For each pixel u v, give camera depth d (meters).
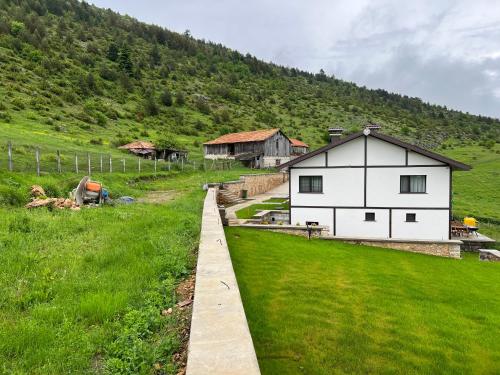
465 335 6.67
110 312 5.26
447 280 11.49
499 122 189.50
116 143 53.78
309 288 8.45
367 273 10.61
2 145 28.09
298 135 100.06
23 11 142.88
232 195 32.44
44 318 5.04
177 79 132.50
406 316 7.27
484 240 22.73
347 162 22.39
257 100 138.00
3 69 78.56
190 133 80.81
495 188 55.94
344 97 185.50
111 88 97.25
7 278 6.46
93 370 4.00
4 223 10.29
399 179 21.78
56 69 92.88
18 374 3.76
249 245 13.08
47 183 18.09
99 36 152.25
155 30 186.88
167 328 5.04
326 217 22.86
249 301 7.37
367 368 5.18
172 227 11.52
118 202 17.88
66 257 7.91
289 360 5.21
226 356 3.43
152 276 6.97
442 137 134.25
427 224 21.52
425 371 5.29
